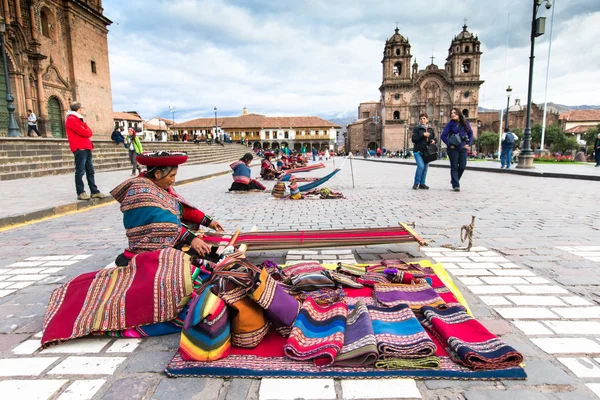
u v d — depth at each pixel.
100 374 2.02
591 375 1.94
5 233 5.54
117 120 76.94
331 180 14.25
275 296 2.30
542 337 2.31
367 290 2.96
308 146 89.38
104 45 33.81
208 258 3.13
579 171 15.54
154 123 99.88
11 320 2.69
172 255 2.60
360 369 1.96
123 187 2.88
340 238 3.87
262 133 87.00
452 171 9.89
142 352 2.24
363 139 82.69
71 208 7.54
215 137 45.31
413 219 6.00
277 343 2.26
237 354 2.14
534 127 71.75
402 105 71.44
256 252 4.20
